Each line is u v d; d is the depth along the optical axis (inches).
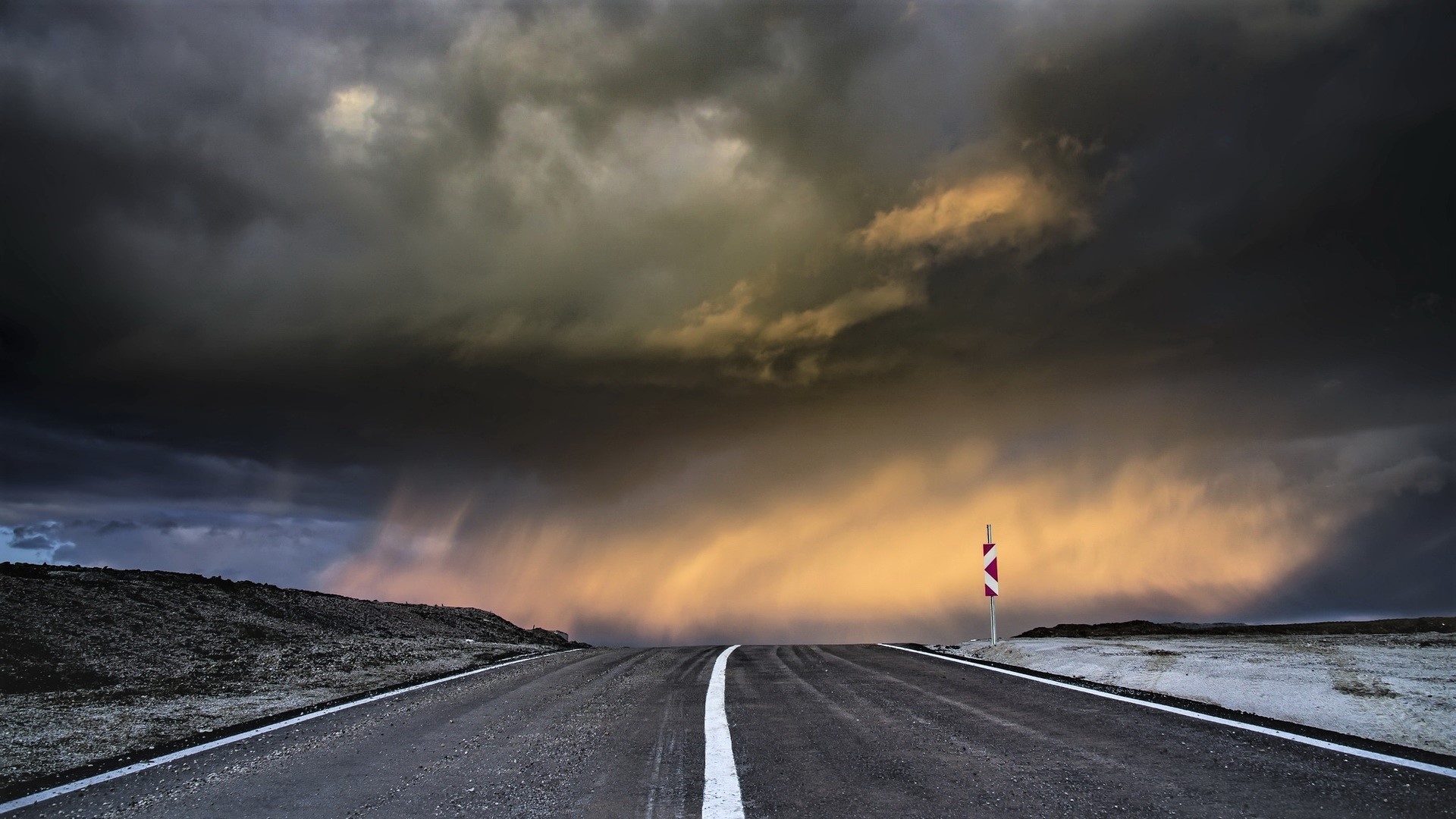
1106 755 284.4
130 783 263.0
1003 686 470.3
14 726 360.5
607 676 548.1
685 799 238.5
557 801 238.4
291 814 228.1
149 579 814.5
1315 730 320.8
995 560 792.3
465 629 1059.3
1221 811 218.5
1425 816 211.8
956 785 249.0
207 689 483.5
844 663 625.3
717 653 738.2
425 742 326.0
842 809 225.8
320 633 796.0
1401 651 507.5
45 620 587.8
